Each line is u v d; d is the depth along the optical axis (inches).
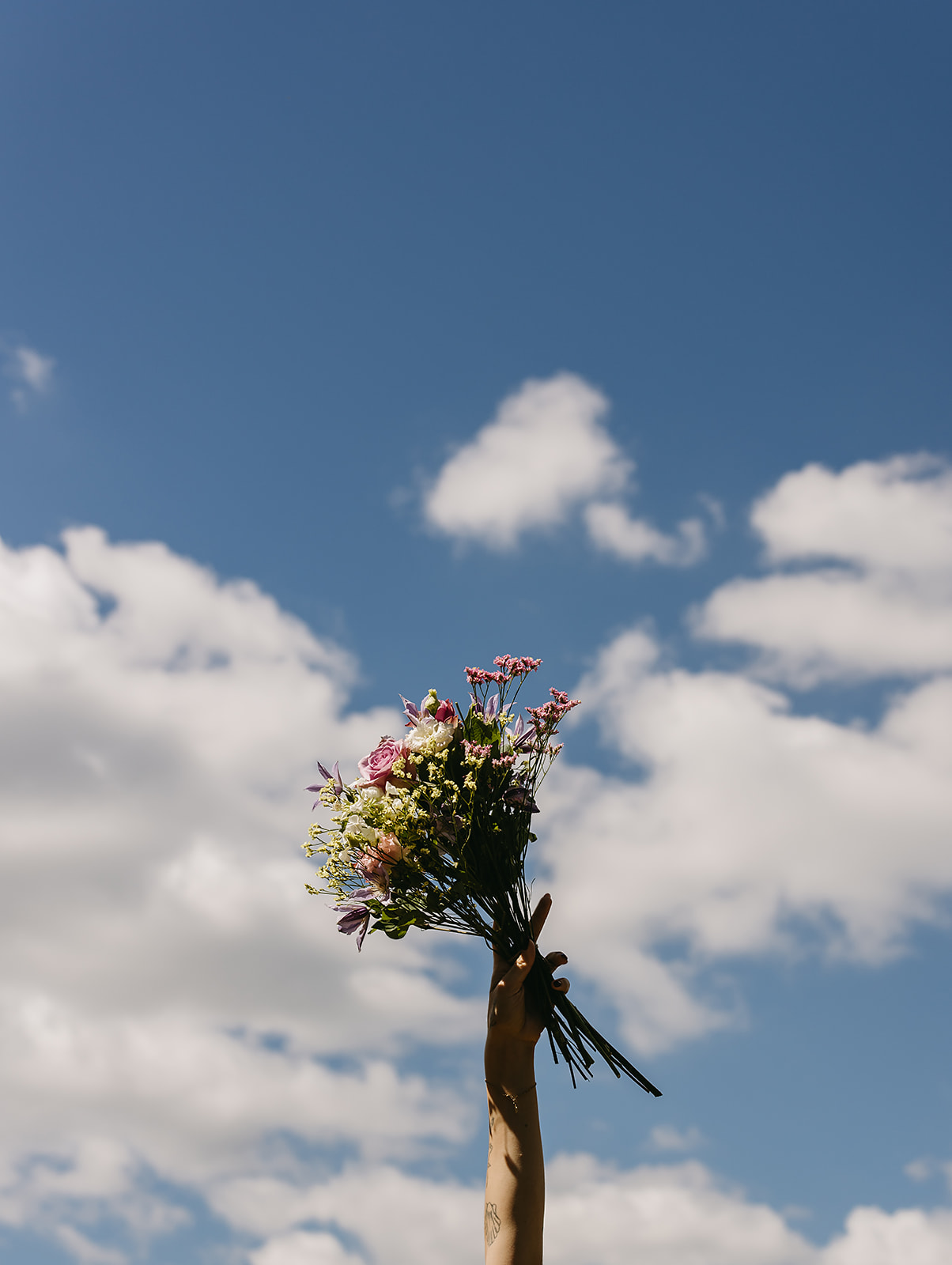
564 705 159.0
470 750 147.7
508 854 150.6
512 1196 130.3
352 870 153.9
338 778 156.0
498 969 145.9
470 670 160.1
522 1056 139.1
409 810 147.6
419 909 150.2
